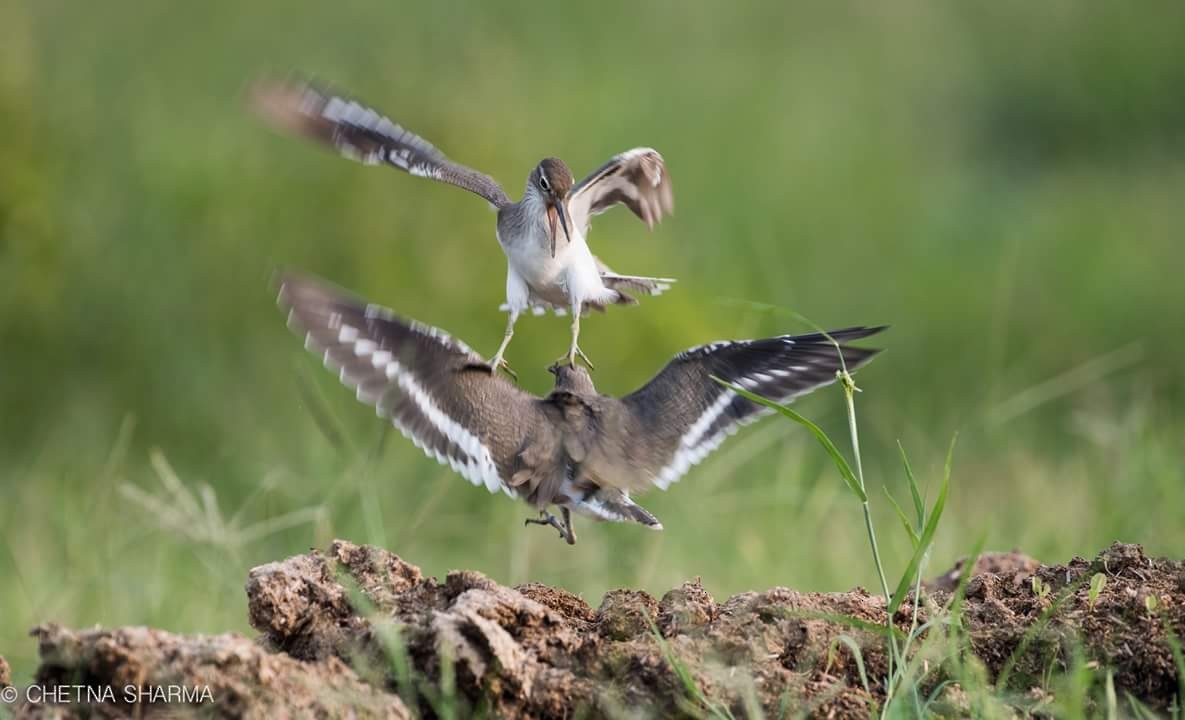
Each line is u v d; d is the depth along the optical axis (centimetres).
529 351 1733
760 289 2084
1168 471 1184
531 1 2712
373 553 773
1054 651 732
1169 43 3114
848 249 2309
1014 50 3128
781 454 1534
